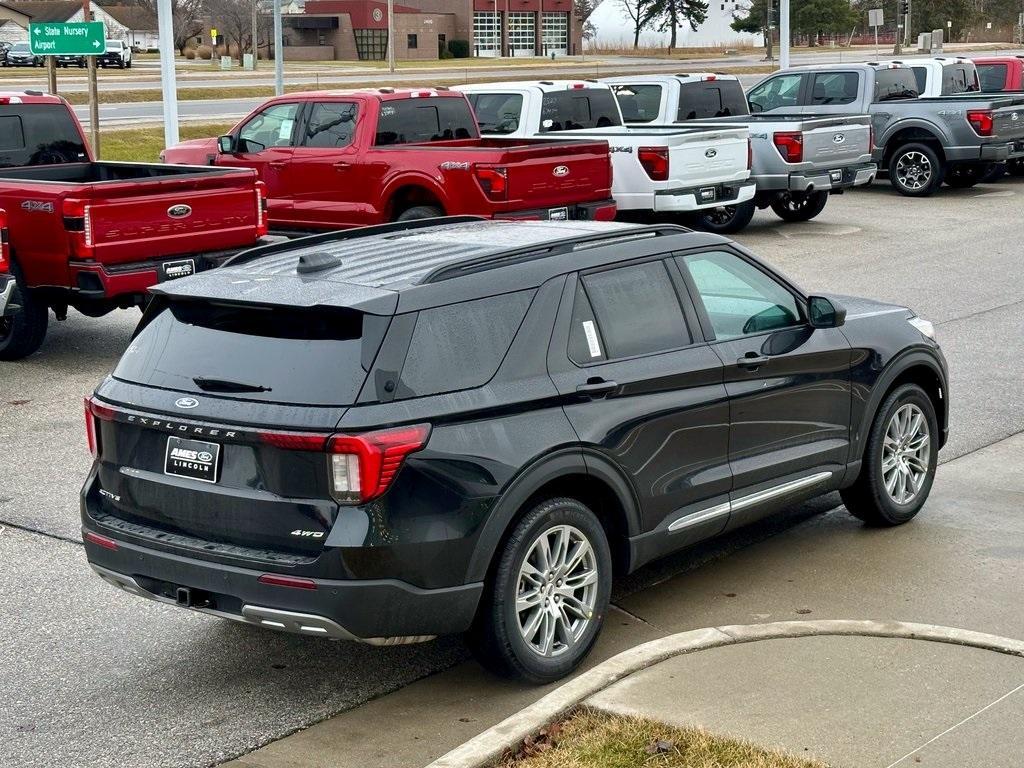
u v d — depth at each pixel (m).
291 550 4.60
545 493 5.08
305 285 4.89
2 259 10.32
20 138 12.57
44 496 7.62
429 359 4.71
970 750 4.30
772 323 6.09
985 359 10.78
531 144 14.84
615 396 5.24
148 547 4.88
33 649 5.53
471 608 4.73
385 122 14.29
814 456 6.21
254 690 5.11
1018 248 16.59
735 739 4.37
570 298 5.21
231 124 35.69
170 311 5.14
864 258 15.96
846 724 4.50
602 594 5.22
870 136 19.23
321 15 99.69
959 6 104.25
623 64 85.31
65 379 10.62
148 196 10.55
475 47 104.38
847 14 104.94
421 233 6.00
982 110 20.97
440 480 4.61
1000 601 5.82
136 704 5.00
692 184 16.12
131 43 104.69
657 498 5.43
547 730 4.51
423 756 4.54
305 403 4.58
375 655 5.45
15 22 101.00
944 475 7.79
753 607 5.80
